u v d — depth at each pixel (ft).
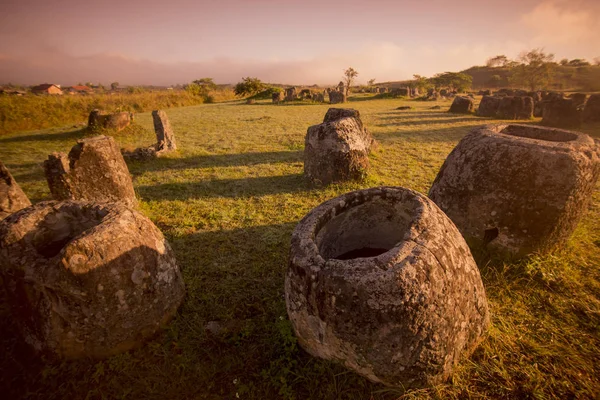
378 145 28.30
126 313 7.78
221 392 7.07
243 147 31.09
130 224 8.08
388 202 8.48
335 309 6.08
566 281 9.43
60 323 7.43
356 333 6.07
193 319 8.98
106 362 7.74
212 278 10.94
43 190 20.94
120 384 7.27
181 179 21.79
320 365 7.17
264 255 12.25
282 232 13.99
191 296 9.89
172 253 9.53
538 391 6.50
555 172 9.46
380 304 5.75
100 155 15.51
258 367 7.55
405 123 44.11
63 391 7.18
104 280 7.30
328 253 9.18
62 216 8.81
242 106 78.95
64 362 7.67
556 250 10.59
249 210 16.48
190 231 14.40
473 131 12.15
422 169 22.39
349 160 19.51
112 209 8.52
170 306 8.89
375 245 10.00
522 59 176.04
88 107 58.80
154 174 23.09
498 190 10.27
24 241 7.81
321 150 19.43
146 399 6.97
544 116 40.16
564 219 9.90
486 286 9.57
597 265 10.37
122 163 16.87
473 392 6.61
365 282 5.79
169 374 7.45
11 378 7.43
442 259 6.26
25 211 8.37
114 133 39.42
